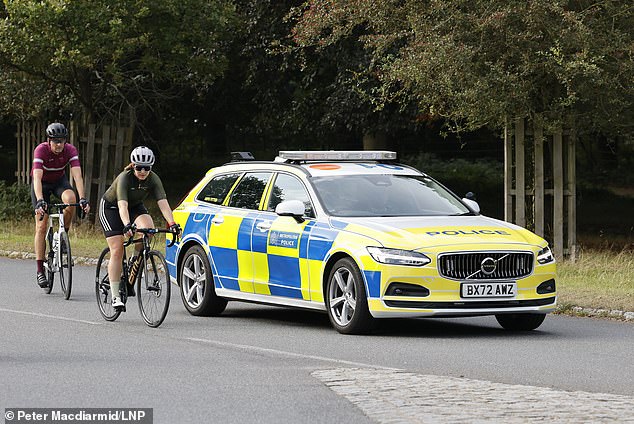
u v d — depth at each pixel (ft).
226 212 104.47
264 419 57.67
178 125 289.74
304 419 57.52
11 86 209.05
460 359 79.25
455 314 88.74
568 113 148.36
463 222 94.94
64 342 86.48
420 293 88.48
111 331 93.40
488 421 55.77
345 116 194.90
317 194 97.40
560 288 115.24
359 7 147.23
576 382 70.28
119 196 96.94
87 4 181.57
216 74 205.67
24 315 103.24
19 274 141.38
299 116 217.15
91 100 207.00
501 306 90.07
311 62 202.90
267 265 98.89
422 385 65.87
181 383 68.08
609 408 59.00
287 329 96.02
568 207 156.76
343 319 92.27
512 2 136.77
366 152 106.83
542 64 137.90
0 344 85.10
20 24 188.75
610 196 263.49
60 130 115.24
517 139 153.48
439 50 136.98
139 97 220.64
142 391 65.41
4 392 65.21
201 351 82.28
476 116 142.72
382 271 88.79
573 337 91.50
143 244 97.35
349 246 91.25
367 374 70.08
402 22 148.56
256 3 199.31
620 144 273.13
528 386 65.72
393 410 58.75
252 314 107.76
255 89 227.40
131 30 189.67
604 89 142.61
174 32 191.31
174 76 204.23
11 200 217.97
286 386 66.74
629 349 84.64
